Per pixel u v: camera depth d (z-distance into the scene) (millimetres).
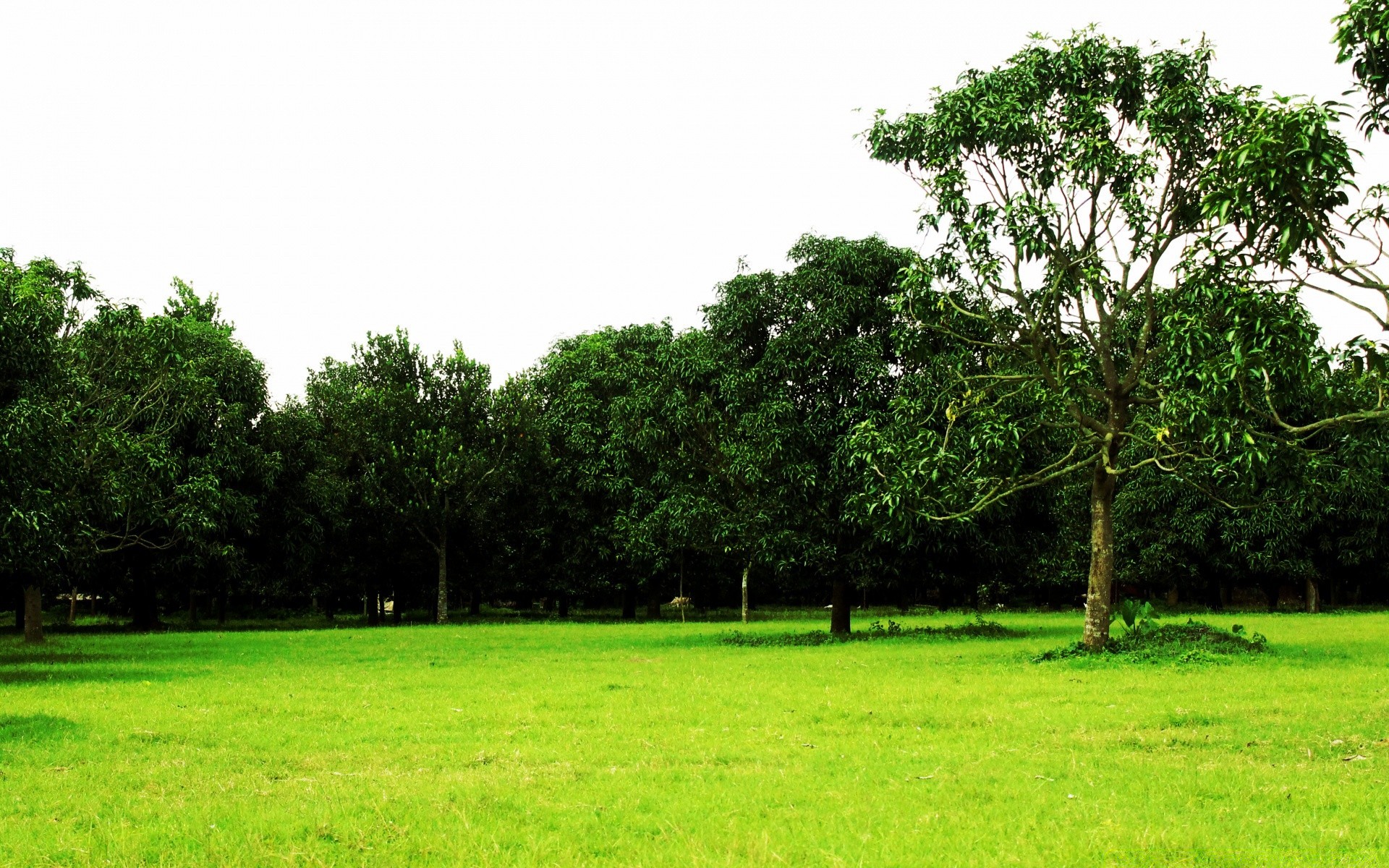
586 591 50750
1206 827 6805
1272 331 11734
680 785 8383
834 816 7250
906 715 12078
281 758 9734
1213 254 13922
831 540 27656
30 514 18281
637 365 37344
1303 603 53469
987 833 6797
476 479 46562
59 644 28938
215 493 30672
